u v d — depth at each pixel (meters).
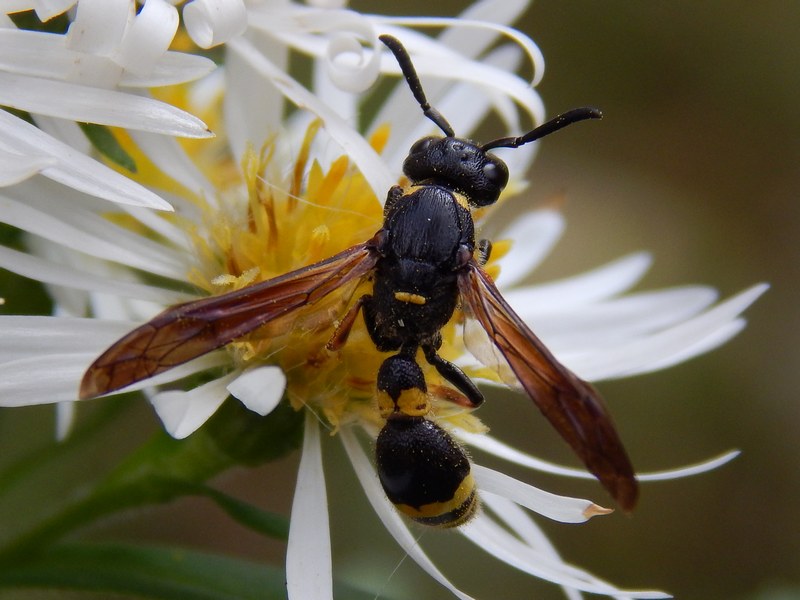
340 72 0.06
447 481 0.06
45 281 0.06
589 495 0.10
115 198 0.06
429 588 0.09
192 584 0.07
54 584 0.07
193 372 0.06
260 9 0.06
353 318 0.06
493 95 0.07
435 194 0.06
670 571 0.10
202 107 0.08
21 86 0.06
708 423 0.10
